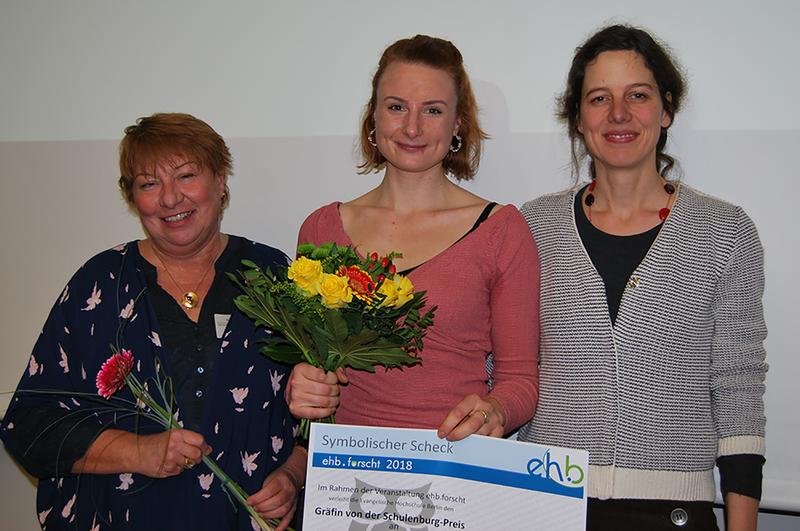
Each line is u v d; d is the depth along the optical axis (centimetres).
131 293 151
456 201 156
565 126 178
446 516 125
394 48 150
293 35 193
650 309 140
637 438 139
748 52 169
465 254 146
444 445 126
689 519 137
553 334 148
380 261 128
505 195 183
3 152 213
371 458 127
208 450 140
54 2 207
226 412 146
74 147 208
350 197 193
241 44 196
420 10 185
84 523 146
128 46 203
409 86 144
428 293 143
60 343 150
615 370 140
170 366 147
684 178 175
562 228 152
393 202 155
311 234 158
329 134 192
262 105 196
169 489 144
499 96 181
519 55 180
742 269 141
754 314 143
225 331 149
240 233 200
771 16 167
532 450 124
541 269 152
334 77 191
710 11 170
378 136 150
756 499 139
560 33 177
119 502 144
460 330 145
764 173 170
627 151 143
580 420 142
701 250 141
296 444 158
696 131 173
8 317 215
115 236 208
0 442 215
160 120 150
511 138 182
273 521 145
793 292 170
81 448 139
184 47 200
